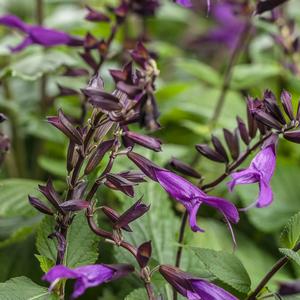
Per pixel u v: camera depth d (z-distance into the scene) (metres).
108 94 0.31
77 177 0.33
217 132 0.53
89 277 0.30
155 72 0.31
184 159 0.53
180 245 0.36
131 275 0.41
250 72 0.59
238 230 0.49
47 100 0.53
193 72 0.60
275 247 0.48
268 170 0.33
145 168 0.33
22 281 0.34
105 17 0.45
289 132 0.33
